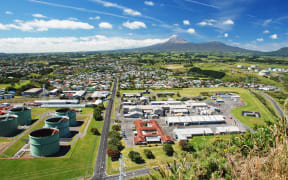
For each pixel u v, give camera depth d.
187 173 4.58
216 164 4.87
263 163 3.89
